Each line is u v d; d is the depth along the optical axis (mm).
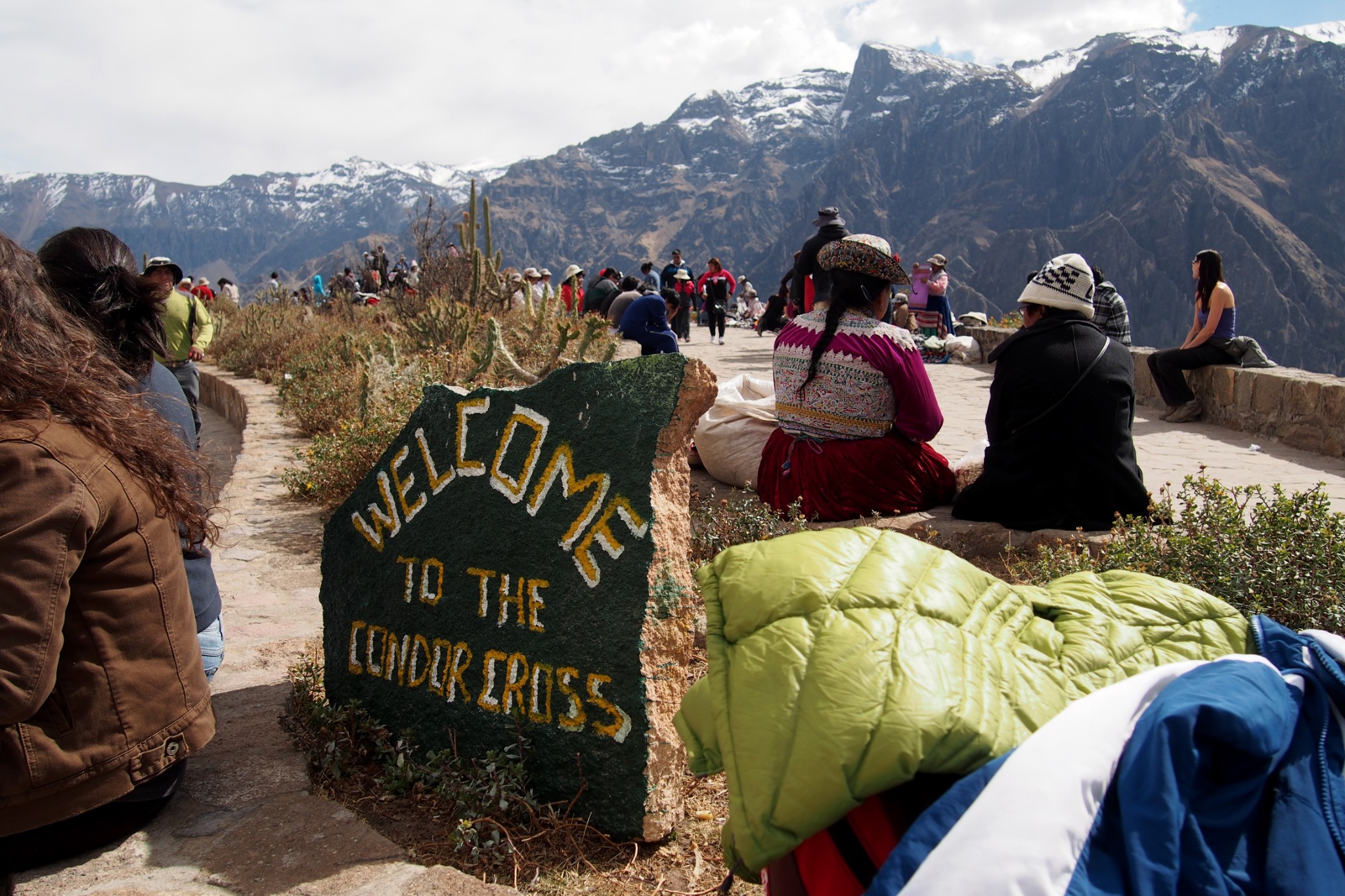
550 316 12844
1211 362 9297
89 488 2275
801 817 1337
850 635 1431
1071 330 4414
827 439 4750
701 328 26797
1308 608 3400
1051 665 1525
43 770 2316
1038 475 4418
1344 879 1240
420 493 3256
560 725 2848
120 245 3115
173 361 8961
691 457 5758
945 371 13984
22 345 2291
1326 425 7848
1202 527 3865
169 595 2520
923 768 1320
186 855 2580
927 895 1186
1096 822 1244
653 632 2744
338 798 2984
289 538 6129
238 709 3590
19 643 2158
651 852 2738
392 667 3285
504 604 3000
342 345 10750
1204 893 1198
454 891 2396
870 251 4586
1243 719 1275
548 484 2953
